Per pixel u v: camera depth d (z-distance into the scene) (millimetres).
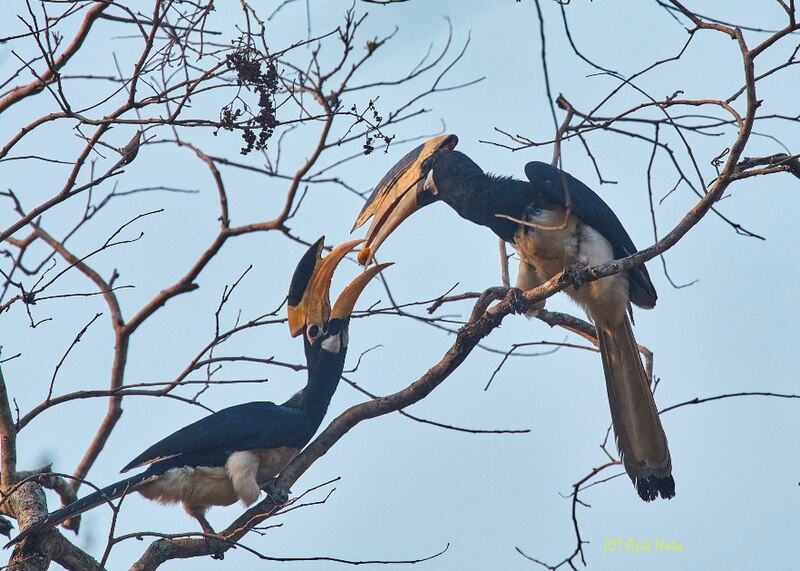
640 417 11883
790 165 9648
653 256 10344
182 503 10992
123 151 9570
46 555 9680
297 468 10664
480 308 11289
